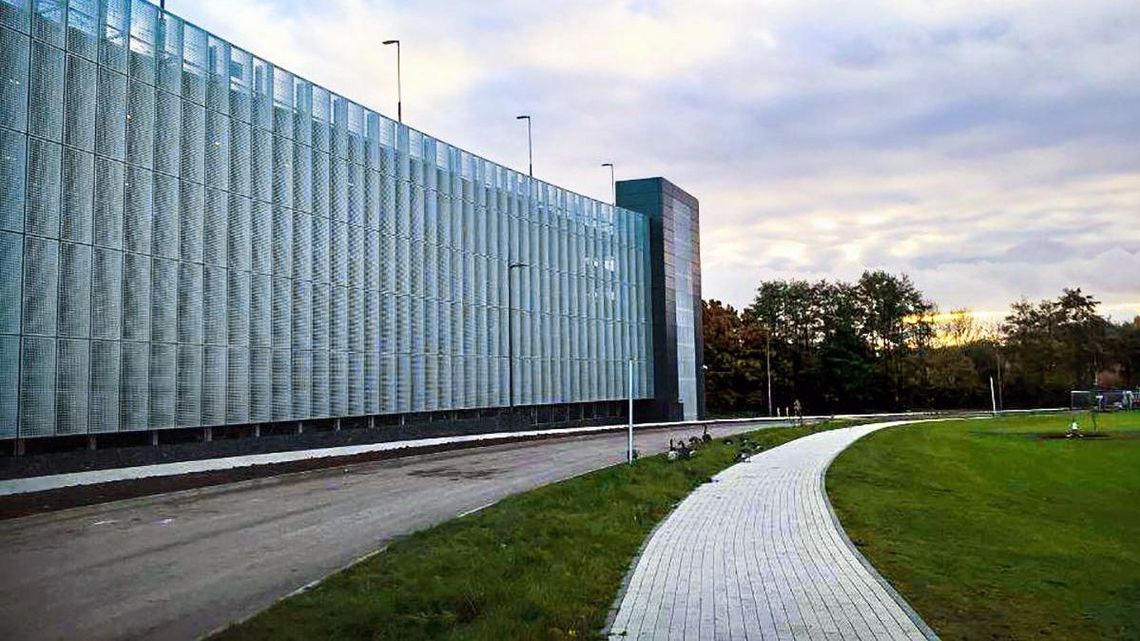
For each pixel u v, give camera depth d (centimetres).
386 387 3691
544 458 3055
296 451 3052
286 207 3150
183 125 2705
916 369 9844
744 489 2138
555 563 1138
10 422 2123
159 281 2577
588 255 5847
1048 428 5291
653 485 2083
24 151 2191
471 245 4494
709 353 9356
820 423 5862
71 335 2286
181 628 858
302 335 3195
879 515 1808
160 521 1558
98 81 2411
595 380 5812
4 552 1253
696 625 880
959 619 979
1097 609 1123
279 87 3159
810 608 955
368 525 1523
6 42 2162
